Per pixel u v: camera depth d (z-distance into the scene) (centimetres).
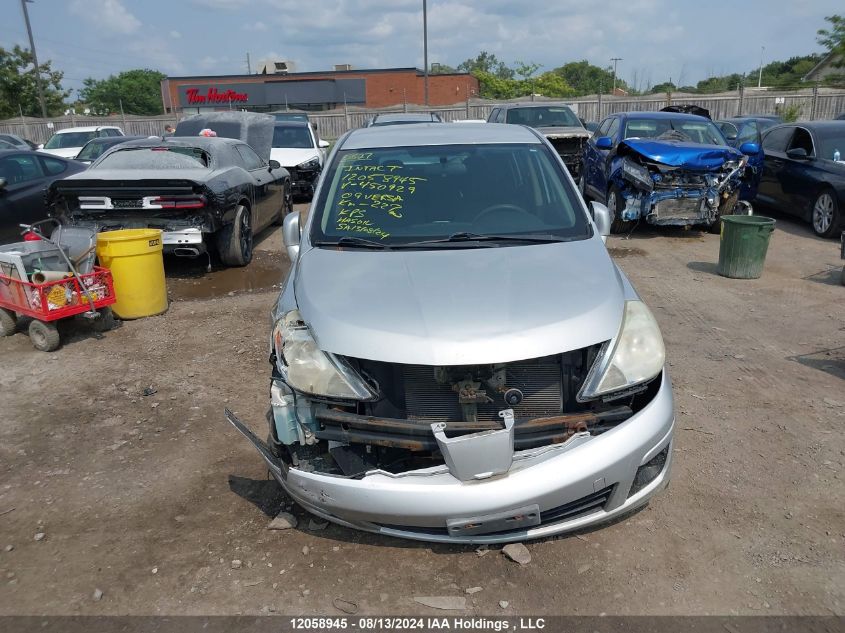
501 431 253
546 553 297
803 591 272
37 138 3192
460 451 252
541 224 371
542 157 417
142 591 281
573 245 347
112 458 388
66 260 552
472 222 370
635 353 284
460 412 280
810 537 304
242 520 327
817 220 960
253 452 391
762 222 718
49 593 281
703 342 546
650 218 935
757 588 274
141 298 626
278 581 284
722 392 452
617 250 896
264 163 992
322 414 276
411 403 282
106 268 607
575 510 273
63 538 317
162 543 311
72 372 512
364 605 270
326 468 286
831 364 497
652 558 293
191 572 291
